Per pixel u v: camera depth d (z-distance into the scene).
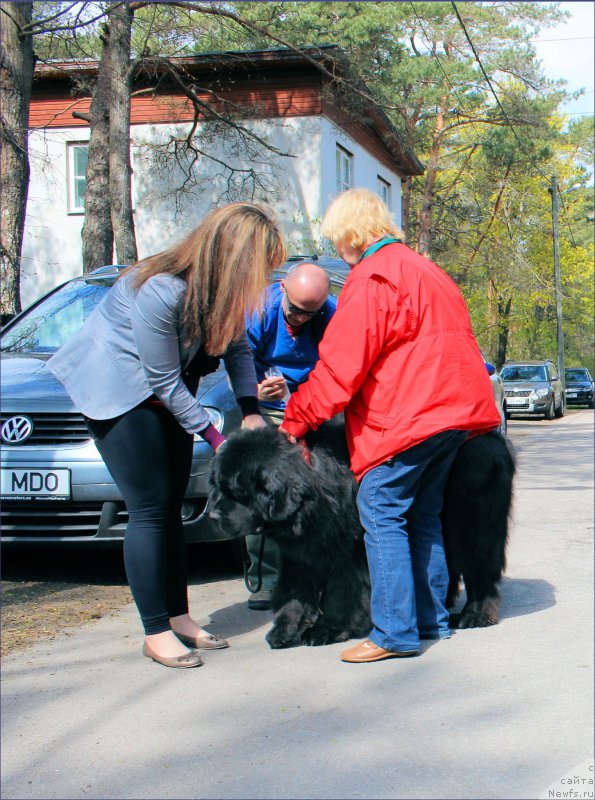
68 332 5.67
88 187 13.16
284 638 3.79
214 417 4.65
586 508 7.71
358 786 2.57
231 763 2.70
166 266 3.38
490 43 26.20
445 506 3.99
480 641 3.89
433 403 3.51
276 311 4.06
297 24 17.91
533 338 47.91
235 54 17.98
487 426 3.70
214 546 5.88
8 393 4.75
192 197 19.66
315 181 18.94
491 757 2.77
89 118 13.34
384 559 3.60
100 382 3.44
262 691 3.29
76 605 4.44
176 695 3.25
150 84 19.19
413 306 3.51
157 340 3.32
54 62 12.51
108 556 5.57
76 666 3.55
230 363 3.85
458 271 31.53
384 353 3.54
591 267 43.12
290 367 4.17
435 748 2.82
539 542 6.18
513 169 30.56
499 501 3.96
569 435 16.98
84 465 4.48
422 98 23.02
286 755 2.76
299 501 3.40
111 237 13.29
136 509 3.53
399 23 21.11
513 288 32.75
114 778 2.60
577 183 43.47
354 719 3.04
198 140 19.31
